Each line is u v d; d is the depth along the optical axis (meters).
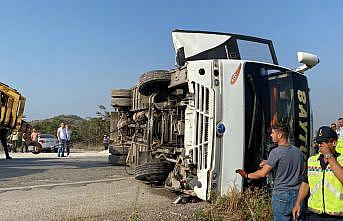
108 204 9.22
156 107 11.20
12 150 29.14
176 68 10.03
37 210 8.62
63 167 16.50
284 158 6.00
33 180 12.76
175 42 10.13
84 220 7.73
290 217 5.96
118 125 15.96
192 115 8.88
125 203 9.30
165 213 7.92
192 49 10.05
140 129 13.00
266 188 8.27
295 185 5.98
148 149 11.35
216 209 7.58
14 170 15.35
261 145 8.71
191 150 8.88
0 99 18.97
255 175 6.20
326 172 5.28
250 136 8.65
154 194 10.36
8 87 19.23
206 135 8.59
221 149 8.45
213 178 8.39
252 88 8.78
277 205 6.01
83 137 40.00
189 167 8.99
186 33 10.18
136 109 13.28
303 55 9.65
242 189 8.44
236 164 8.50
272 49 10.77
